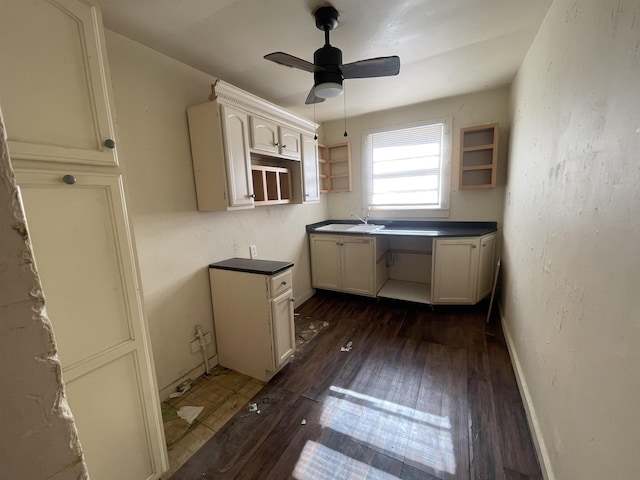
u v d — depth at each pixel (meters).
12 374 0.33
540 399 1.43
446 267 2.91
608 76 0.90
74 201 0.98
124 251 1.12
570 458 1.06
